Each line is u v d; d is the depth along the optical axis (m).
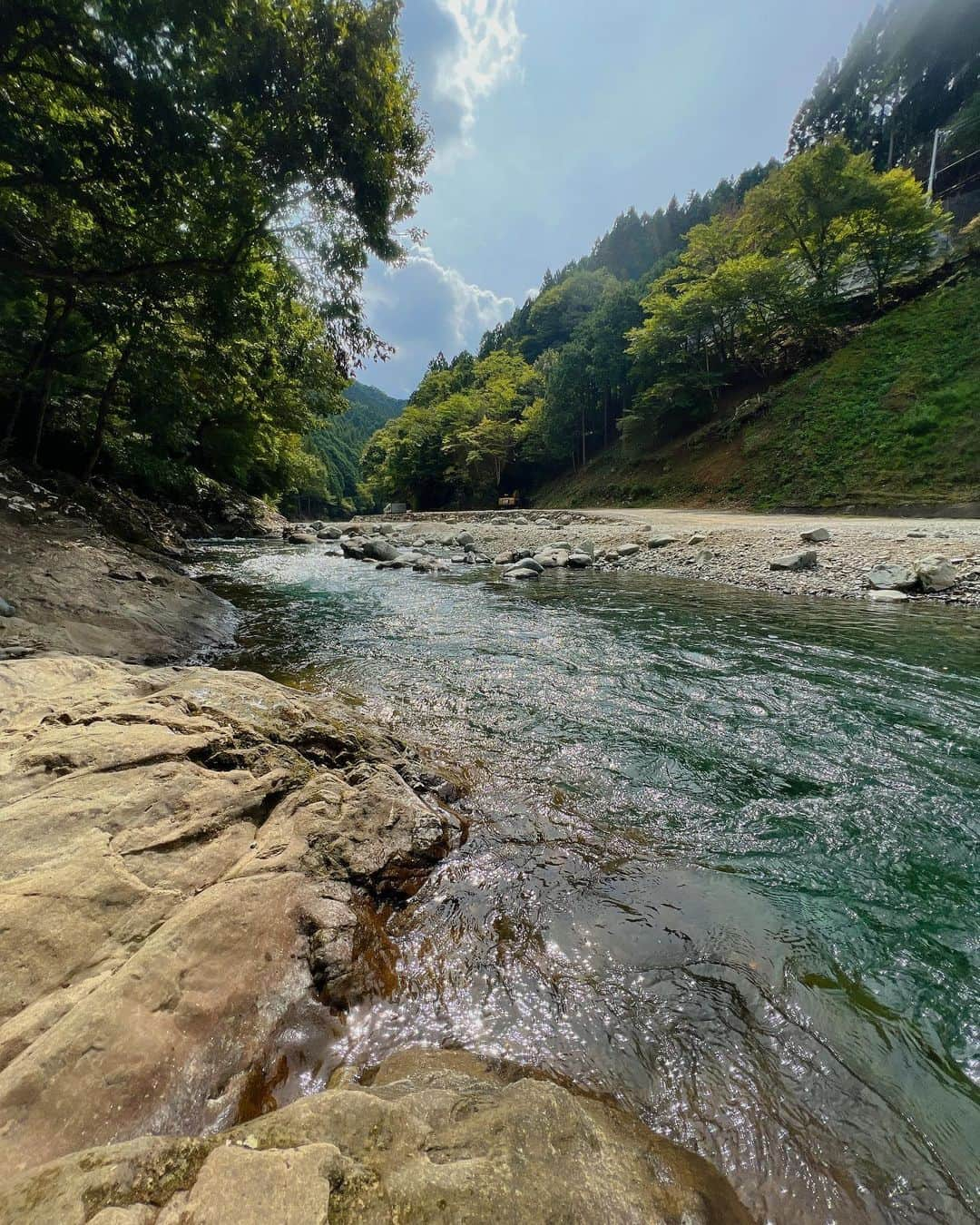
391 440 69.31
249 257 10.99
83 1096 1.53
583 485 44.69
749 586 11.23
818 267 34.56
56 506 12.45
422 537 22.88
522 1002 2.15
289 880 2.51
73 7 7.52
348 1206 1.19
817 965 2.34
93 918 2.10
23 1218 1.12
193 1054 1.74
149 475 21.41
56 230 11.49
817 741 4.43
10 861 2.26
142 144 8.80
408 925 2.57
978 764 4.02
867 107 57.84
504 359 67.88
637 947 2.42
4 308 12.54
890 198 31.28
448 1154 1.36
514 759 4.24
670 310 36.78
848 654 6.53
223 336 12.61
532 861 3.04
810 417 27.20
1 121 8.19
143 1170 1.25
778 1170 1.58
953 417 21.38
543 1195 1.29
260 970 2.08
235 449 29.06
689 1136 1.67
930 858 3.04
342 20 8.48
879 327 28.89
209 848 2.62
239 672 4.83
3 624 5.98
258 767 3.34
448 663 6.56
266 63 8.27
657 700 5.34
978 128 41.66
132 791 2.80
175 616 8.10
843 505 22.09
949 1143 1.67
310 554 18.58
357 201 10.13
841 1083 1.84
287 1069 1.83
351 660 6.77
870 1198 1.53
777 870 2.97
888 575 10.09
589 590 11.41
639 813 3.52
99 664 4.80
